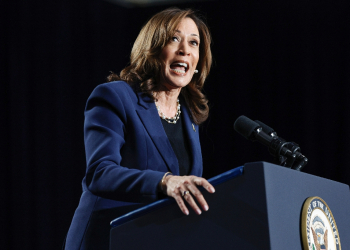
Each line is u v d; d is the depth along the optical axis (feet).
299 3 59.36
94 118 17.62
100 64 58.75
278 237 11.48
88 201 17.89
